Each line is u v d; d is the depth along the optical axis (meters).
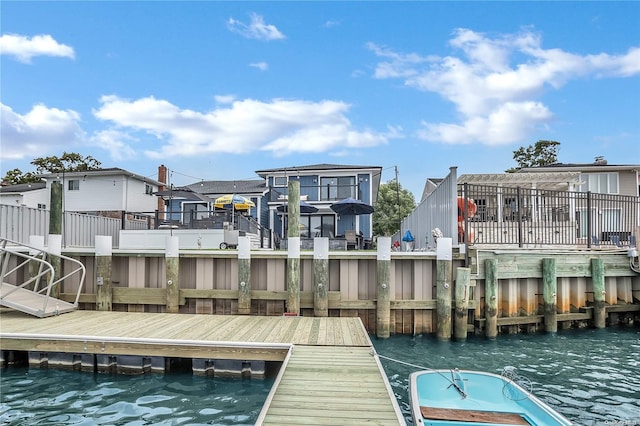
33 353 6.87
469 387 5.04
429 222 13.66
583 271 10.33
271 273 9.60
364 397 4.46
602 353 8.13
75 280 10.18
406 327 9.34
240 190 30.89
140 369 6.56
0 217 12.02
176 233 16.55
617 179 25.50
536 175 15.70
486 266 9.38
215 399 5.59
